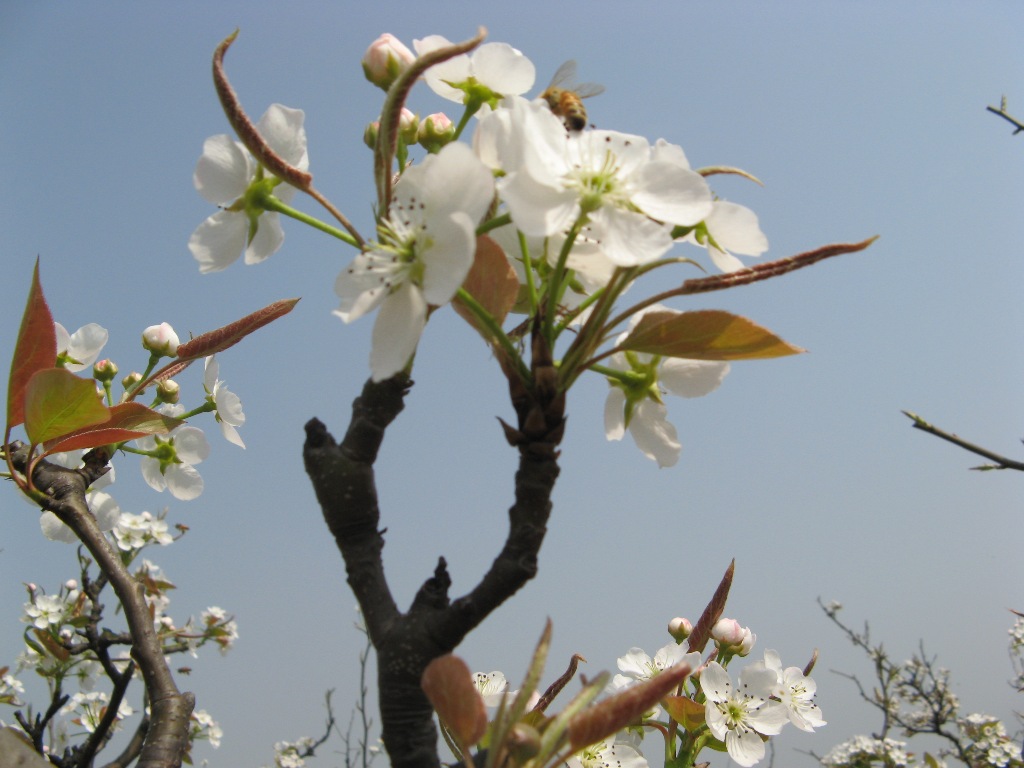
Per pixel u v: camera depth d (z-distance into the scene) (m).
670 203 0.28
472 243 0.26
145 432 0.34
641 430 0.31
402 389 0.28
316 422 0.28
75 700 0.73
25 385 0.33
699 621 0.36
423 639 0.26
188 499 0.42
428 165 0.27
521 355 0.28
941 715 1.58
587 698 0.25
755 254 0.29
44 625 0.66
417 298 0.27
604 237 0.27
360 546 0.27
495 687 0.38
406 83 0.27
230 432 0.44
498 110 0.29
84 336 0.41
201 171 0.30
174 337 0.44
